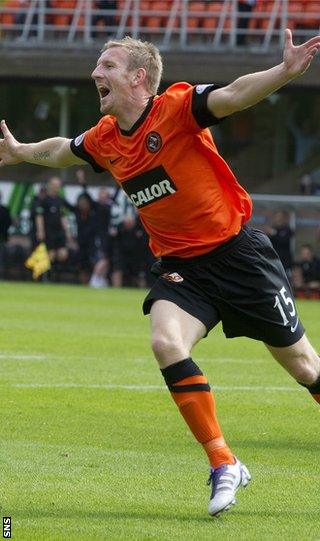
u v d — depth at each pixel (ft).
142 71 55.42
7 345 127.44
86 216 250.98
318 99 320.29
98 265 251.60
